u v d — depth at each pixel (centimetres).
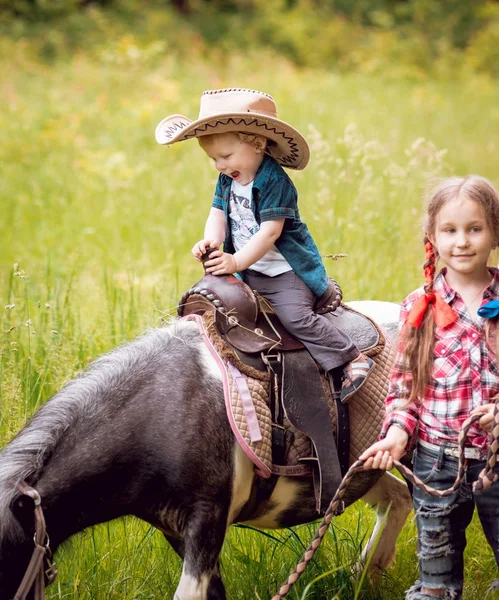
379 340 573
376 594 626
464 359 480
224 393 500
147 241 1262
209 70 2738
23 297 910
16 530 445
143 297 962
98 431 481
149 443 487
